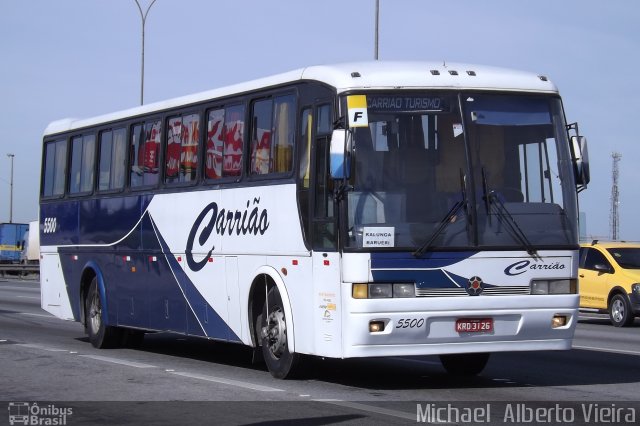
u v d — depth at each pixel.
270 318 12.73
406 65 11.68
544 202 11.59
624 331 21.88
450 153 11.34
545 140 11.76
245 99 13.45
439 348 11.12
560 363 14.84
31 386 12.18
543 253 11.43
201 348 17.72
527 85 11.84
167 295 15.30
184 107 15.02
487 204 11.31
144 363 14.87
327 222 11.38
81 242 18.14
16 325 22.42
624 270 23.84
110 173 17.28
